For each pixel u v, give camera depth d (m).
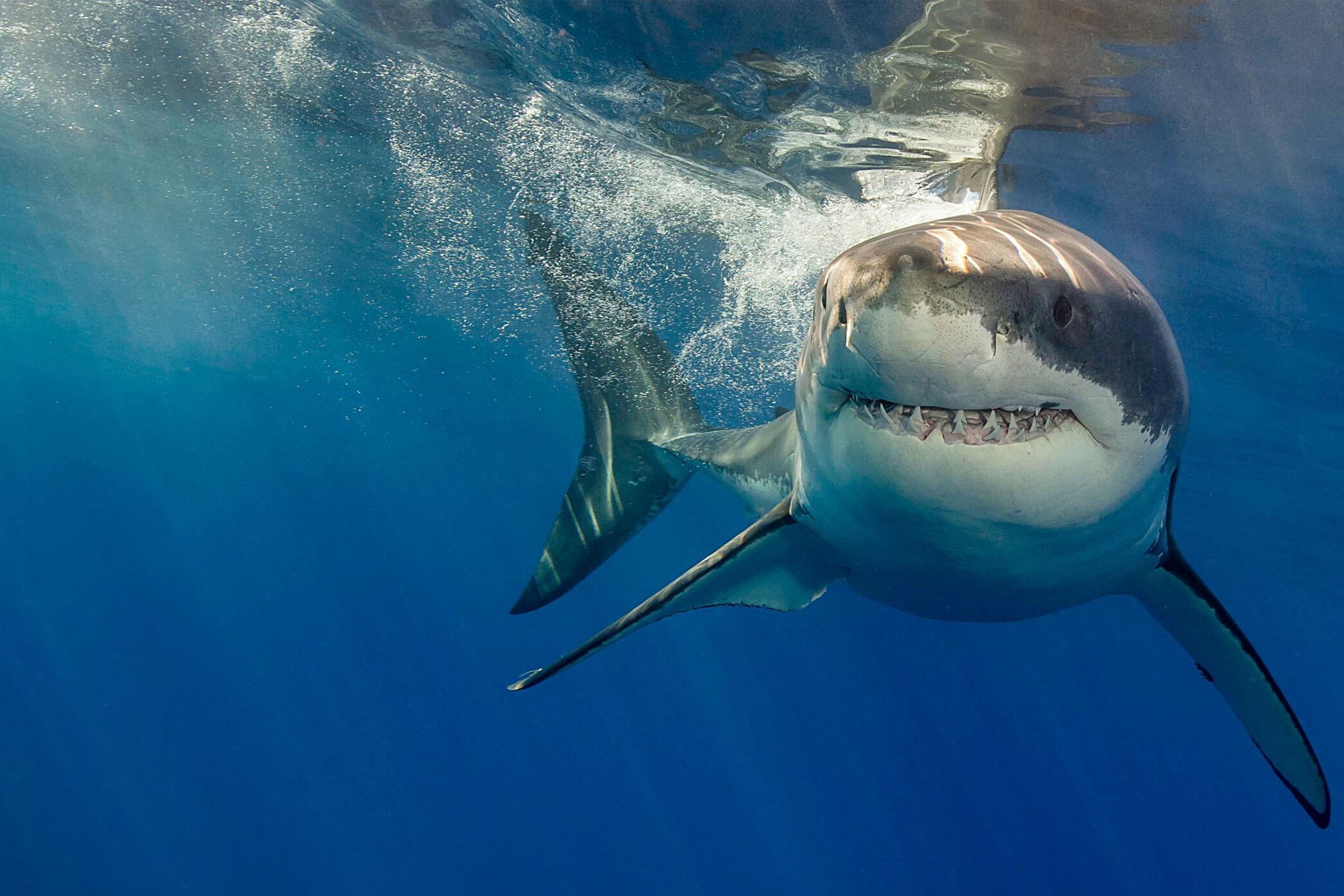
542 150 8.98
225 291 18.48
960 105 6.71
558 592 5.72
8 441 49.12
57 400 37.81
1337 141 6.46
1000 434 2.08
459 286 14.38
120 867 34.41
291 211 13.16
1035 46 5.78
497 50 7.12
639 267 11.05
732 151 8.05
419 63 7.71
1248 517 17.78
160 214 14.46
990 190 8.29
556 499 43.78
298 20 7.44
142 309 21.20
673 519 34.81
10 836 35.41
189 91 9.62
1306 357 10.18
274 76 8.74
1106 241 8.96
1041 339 1.87
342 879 35.41
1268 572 22.55
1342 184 6.92
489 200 10.69
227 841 36.94
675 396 6.80
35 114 11.23
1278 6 5.15
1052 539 2.42
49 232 16.58
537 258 6.64
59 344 27.23
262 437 39.72
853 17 5.69
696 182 8.93
